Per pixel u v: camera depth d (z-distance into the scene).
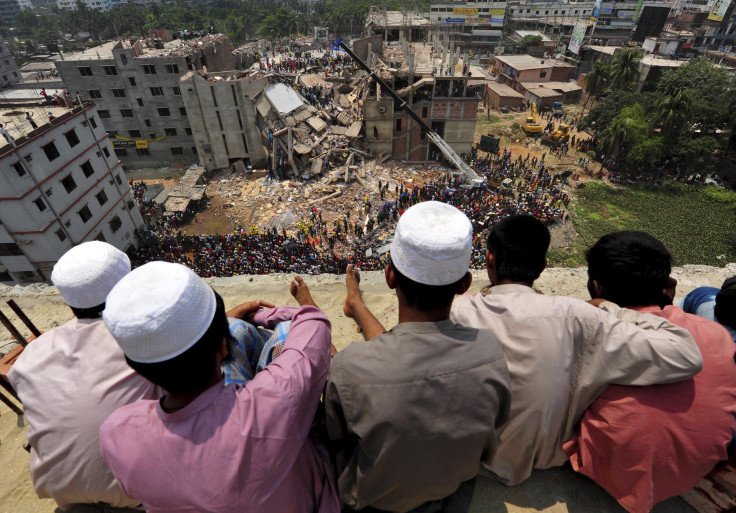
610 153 46.69
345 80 50.69
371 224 33.94
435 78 40.25
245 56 60.78
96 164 28.23
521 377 2.59
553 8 94.62
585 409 2.70
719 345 2.59
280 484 1.93
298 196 39.31
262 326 3.30
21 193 22.34
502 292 2.95
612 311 2.86
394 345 2.09
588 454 2.68
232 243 32.47
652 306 2.94
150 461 1.77
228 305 5.90
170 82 45.34
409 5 113.56
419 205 2.22
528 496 3.01
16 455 3.63
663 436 2.37
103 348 2.54
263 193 40.81
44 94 29.19
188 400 1.91
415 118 41.31
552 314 2.62
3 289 6.75
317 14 142.50
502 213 35.50
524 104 64.06
